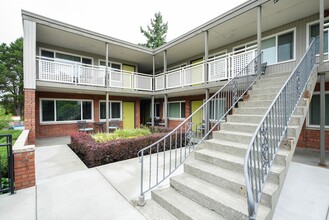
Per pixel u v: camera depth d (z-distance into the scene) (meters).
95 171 4.34
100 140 6.10
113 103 11.73
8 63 26.92
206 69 7.86
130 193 3.24
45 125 9.09
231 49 9.38
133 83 10.26
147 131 7.61
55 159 5.27
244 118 4.34
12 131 8.21
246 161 1.83
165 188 3.12
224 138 3.93
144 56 11.68
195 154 3.66
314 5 5.82
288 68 6.99
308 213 2.69
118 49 10.20
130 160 5.30
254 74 5.99
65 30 7.54
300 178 3.94
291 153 2.95
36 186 3.46
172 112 12.88
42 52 9.22
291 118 3.49
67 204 2.83
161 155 5.83
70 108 9.91
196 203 2.62
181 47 10.02
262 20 6.83
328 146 6.19
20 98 26.14
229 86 6.40
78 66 8.42
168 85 10.06
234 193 2.54
